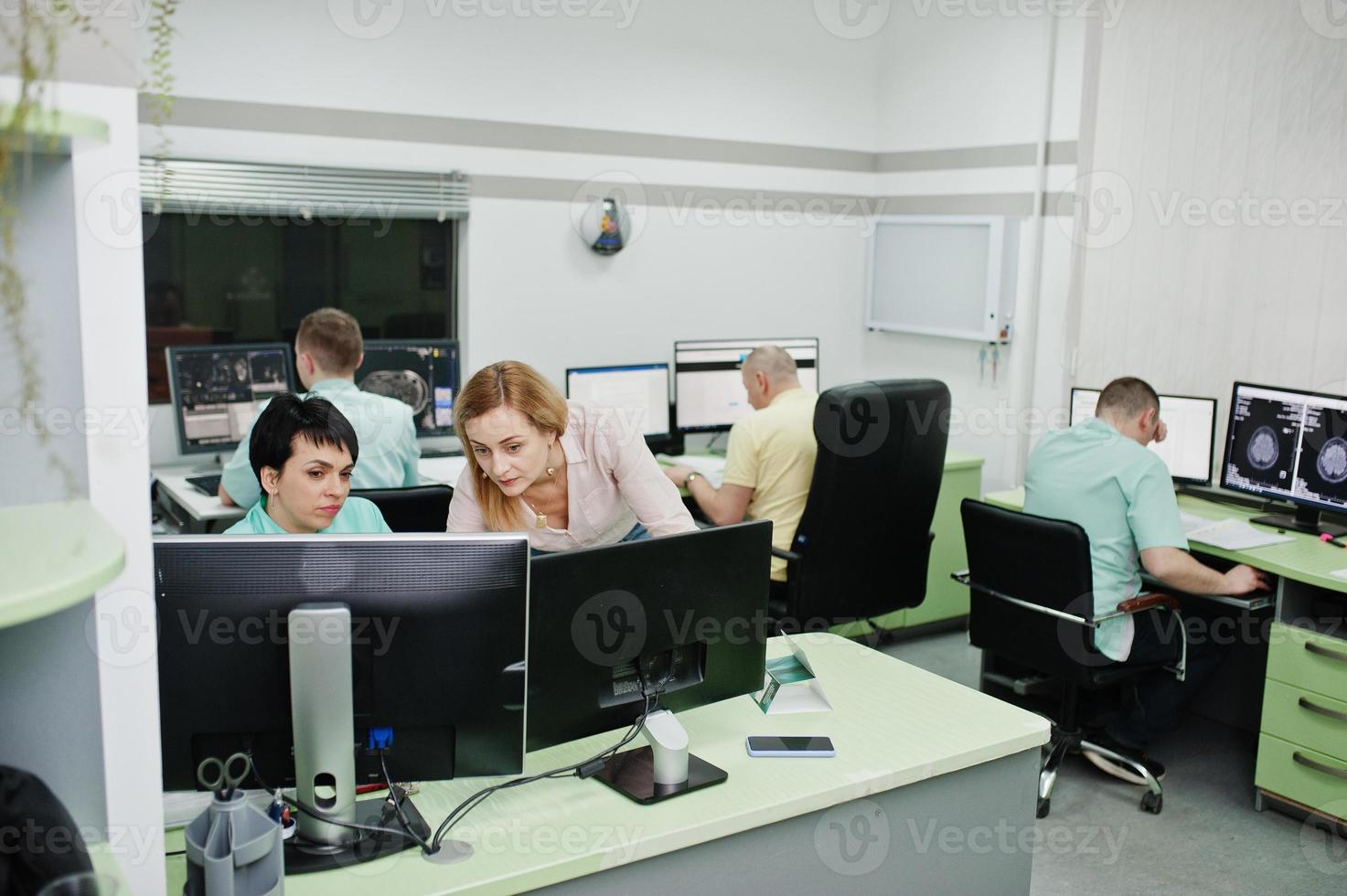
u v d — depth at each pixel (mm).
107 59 1124
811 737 1841
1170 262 3908
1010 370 4551
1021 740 1880
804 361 4867
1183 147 3830
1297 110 3496
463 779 1710
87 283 1146
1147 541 2961
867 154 5152
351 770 1480
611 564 1624
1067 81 4234
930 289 4824
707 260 4812
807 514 3266
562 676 1623
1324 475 3238
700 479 3732
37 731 1192
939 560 4352
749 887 1652
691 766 1727
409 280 4258
